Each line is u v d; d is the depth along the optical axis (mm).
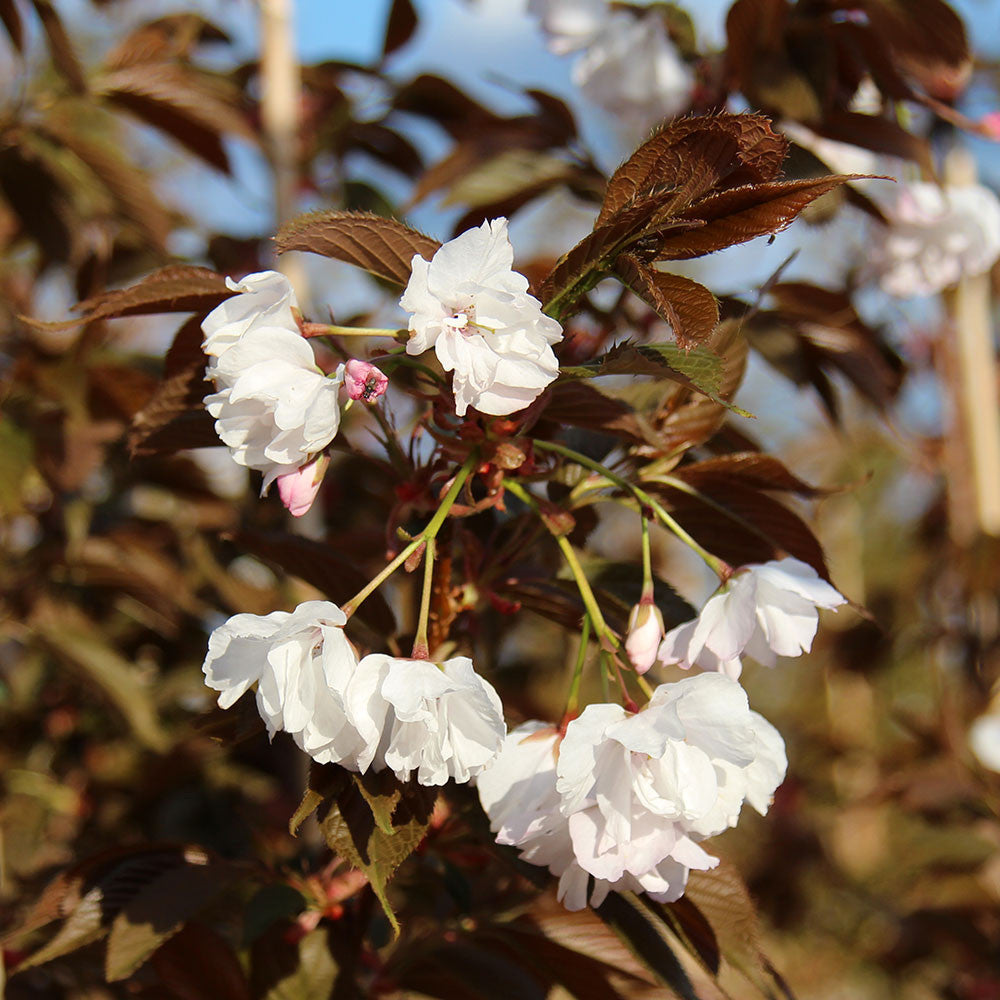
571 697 391
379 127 821
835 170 554
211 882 447
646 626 396
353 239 380
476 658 473
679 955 417
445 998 473
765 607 395
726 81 584
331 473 771
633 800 367
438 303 362
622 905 402
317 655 361
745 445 521
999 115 592
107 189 701
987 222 606
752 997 424
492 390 366
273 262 784
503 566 455
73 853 834
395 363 393
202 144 733
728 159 374
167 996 494
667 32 604
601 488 467
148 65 701
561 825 373
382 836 366
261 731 379
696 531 469
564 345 457
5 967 596
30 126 688
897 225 612
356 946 464
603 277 384
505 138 613
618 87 606
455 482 391
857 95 596
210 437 446
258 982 446
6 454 678
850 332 575
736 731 360
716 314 363
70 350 731
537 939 443
